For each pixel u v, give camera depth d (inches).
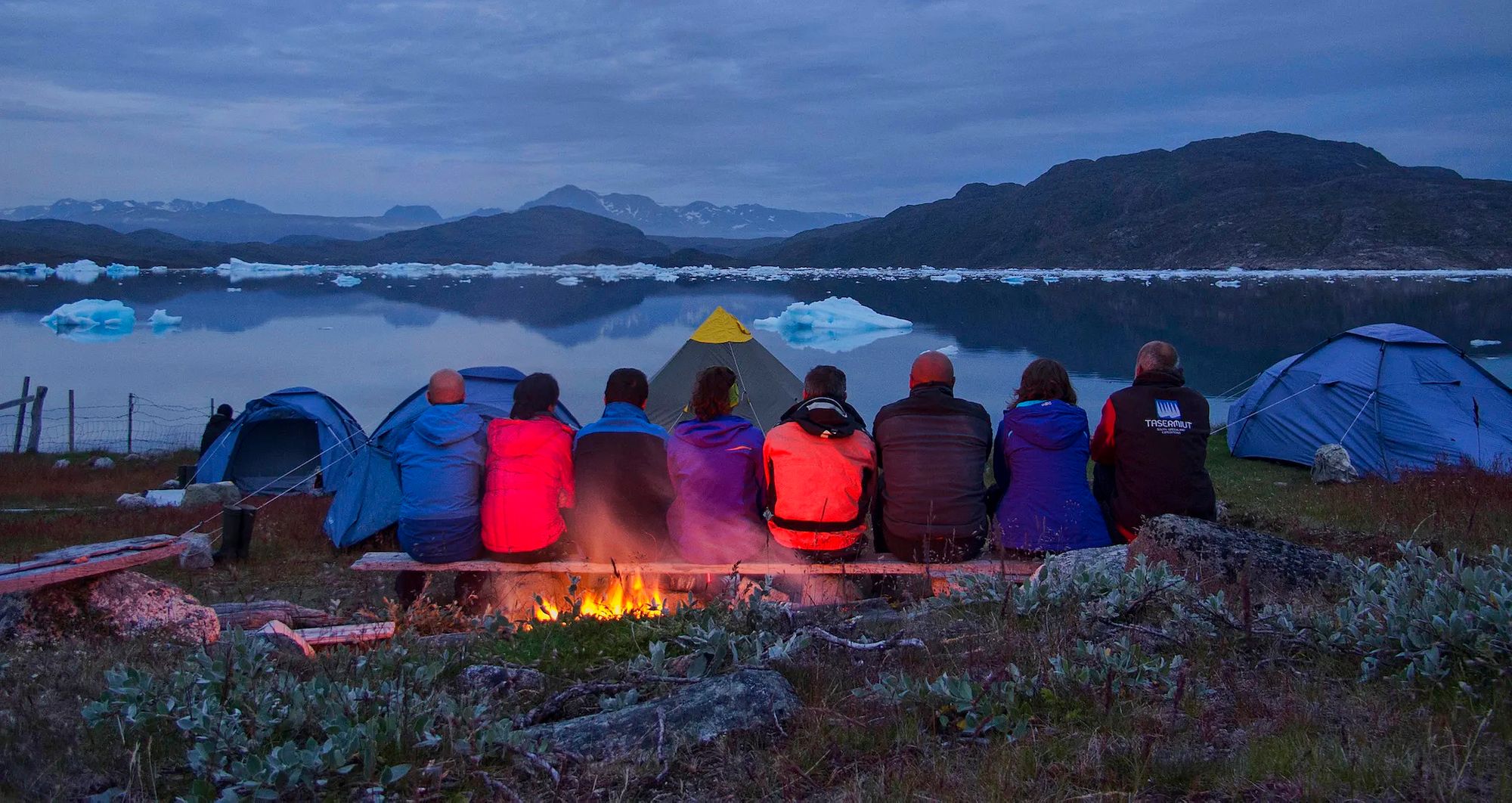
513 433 268.8
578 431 284.5
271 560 414.9
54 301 3722.9
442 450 275.7
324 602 332.8
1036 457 259.6
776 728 142.3
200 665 160.7
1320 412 624.7
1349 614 160.4
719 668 170.4
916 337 2326.5
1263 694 142.0
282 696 154.9
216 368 1683.1
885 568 249.3
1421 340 612.4
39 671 184.1
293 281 5772.6
